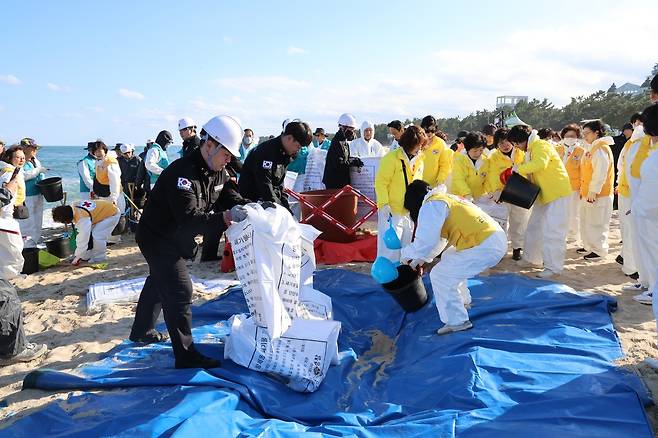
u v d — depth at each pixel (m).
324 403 3.88
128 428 3.27
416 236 4.64
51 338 5.27
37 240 9.53
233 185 4.82
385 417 3.59
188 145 9.15
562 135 9.32
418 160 6.61
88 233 8.16
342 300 6.11
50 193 9.22
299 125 5.79
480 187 7.50
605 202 7.56
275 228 4.11
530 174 6.89
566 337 4.59
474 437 3.12
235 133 3.80
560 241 6.79
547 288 5.87
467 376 3.88
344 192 8.36
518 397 3.60
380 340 5.38
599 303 5.34
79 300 6.59
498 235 4.77
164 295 4.13
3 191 5.51
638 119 8.04
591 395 3.48
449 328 4.91
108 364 4.50
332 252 7.98
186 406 3.50
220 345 4.78
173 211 3.82
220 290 6.72
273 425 3.33
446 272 4.86
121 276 7.62
